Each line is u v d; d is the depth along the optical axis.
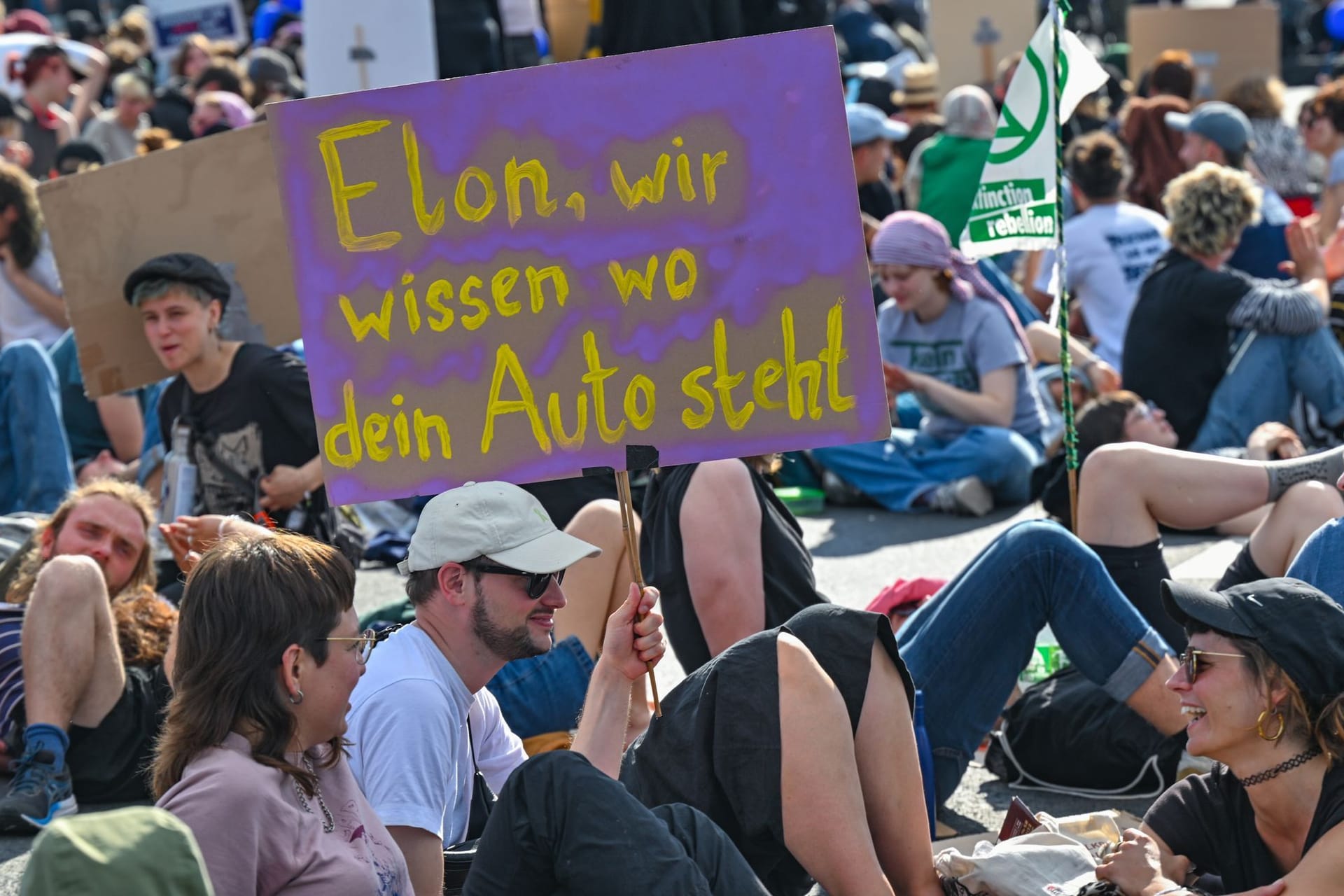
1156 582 17.44
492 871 10.75
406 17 30.22
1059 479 19.20
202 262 21.38
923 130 43.62
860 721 12.50
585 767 10.76
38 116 44.50
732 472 16.25
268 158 22.12
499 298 13.75
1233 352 28.50
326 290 13.81
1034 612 15.53
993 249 19.88
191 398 21.83
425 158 13.70
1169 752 16.14
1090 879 12.36
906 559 25.83
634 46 32.53
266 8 63.22
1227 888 12.55
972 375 28.91
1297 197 40.75
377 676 12.23
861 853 11.91
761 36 13.46
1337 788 11.58
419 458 13.84
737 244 13.63
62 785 16.81
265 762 9.96
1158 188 38.22
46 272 30.66
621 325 13.71
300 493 21.61
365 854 10.45
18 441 26.22
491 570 12.24
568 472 13.76
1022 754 16.88
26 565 18.50
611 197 13.66
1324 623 11.75
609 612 17.80
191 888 6.63
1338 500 17.12
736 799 12.21
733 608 16.00
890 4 67.31
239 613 9.96
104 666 17.31
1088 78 19.30
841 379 13.65
